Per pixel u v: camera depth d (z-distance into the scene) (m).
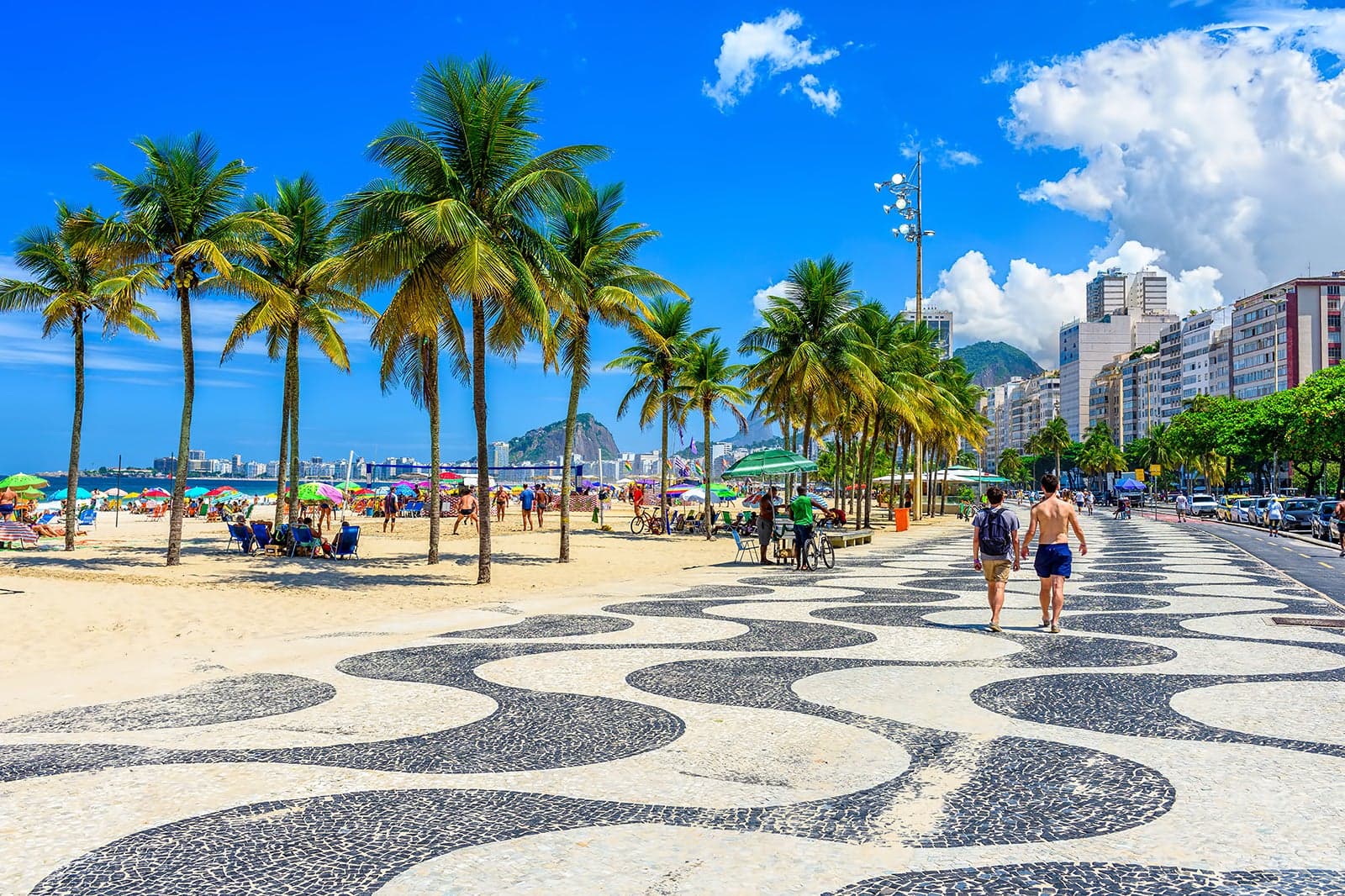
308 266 23.17
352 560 22.50
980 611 12.52
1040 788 4.86
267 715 6.59
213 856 3.94
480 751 5.62
